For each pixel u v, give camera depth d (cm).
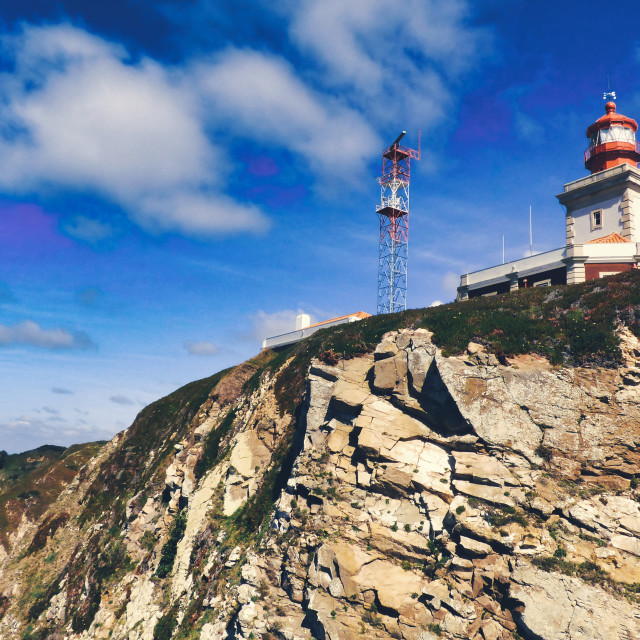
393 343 4391
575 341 3709
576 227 5700
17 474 12538
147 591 4966
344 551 3325
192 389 8444
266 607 3534
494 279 5678
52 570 7094
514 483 3219
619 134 5866
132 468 7688
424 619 2956
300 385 5325
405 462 3612
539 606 2697
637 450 3206
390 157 8250
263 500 4547
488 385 3609
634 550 2817
